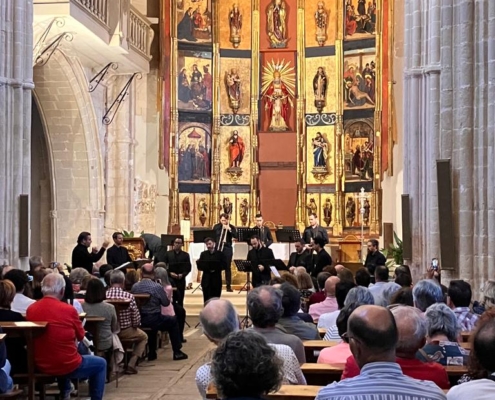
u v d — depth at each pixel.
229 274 24.28
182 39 29.84
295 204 30.25
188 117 29.91
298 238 23.03
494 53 14.16
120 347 12.94
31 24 17.53
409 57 20.25
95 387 10.35
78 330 10.30
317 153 30.03
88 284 12.82
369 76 29.20
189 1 30.00
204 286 20.52
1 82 16.86
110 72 27.20
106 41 23.72
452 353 7.12
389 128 28.47
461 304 9.38
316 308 11.78
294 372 6.73
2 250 16.78
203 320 6.55
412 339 5.94
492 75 14.16
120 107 27.86
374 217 28.61
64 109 25.91
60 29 22.05
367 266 19.06
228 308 6.59
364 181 29.17
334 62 29.97
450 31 15.30
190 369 14.62
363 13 29.38
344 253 27.27
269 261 19.91
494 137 14.13
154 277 16.08
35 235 26.98
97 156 26.59
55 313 10.13
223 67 30.56
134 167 28.42
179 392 12.45
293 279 12.25
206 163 30.20
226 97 30.55
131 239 23.72
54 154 26.45
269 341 7.27
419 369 5.94
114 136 27.77
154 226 29.34
